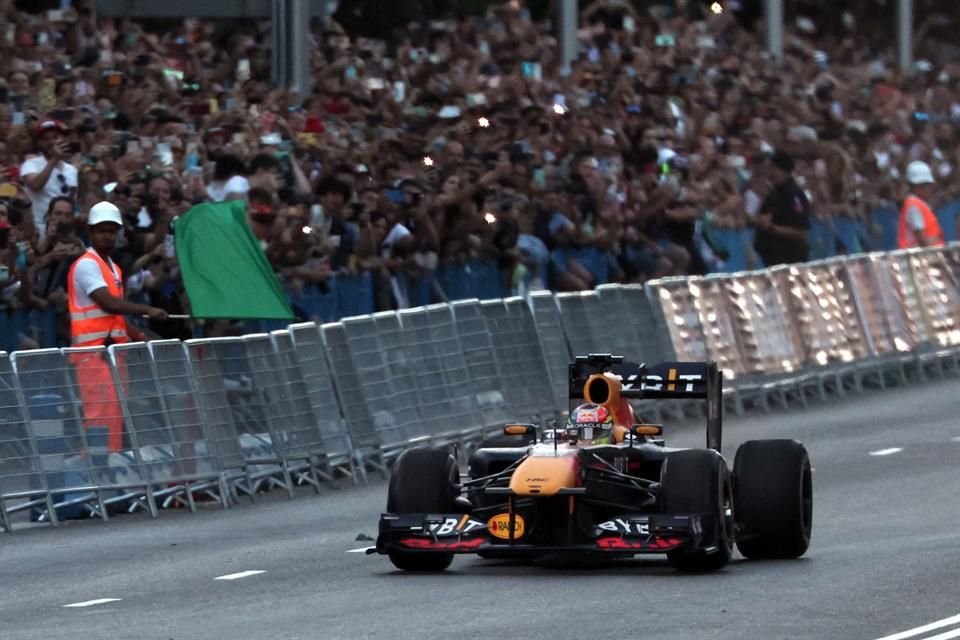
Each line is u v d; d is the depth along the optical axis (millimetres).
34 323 59906
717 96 102875
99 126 70250
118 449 54688
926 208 93312
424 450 42906
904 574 40531
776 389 80438
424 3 107938
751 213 90438
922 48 145875
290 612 37094
